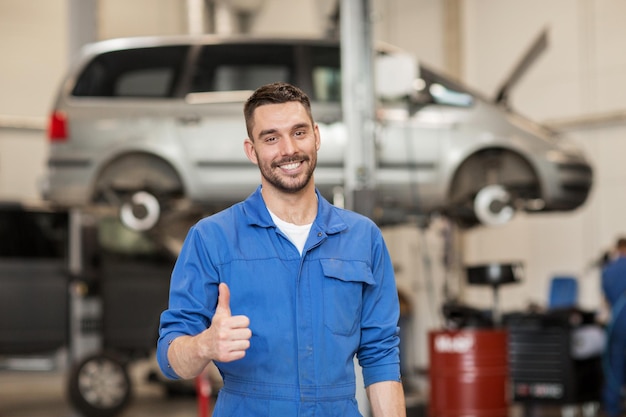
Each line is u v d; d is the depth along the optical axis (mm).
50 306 7988
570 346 7289
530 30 11953
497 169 8023
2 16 13883
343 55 6066
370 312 2678
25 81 13930
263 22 14562
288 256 2531
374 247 2676
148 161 7758
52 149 7664
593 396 7566
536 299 11844
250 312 2494
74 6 10922
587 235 11391
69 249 8023
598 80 11344
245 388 2494
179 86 7715
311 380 2482
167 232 8250
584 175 8039
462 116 7848
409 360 10930
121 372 7598
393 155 7699
